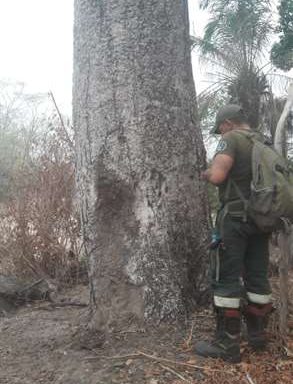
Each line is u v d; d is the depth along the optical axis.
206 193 4.68
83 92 4.49
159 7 4.43
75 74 4.58
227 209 3.96
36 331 4.79
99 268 4.48
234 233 3.93
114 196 4.42
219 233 3.98
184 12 4.64
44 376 3.95
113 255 4.44
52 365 4.08
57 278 7.04
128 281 4.41
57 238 7.12
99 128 4.41
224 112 4.22
